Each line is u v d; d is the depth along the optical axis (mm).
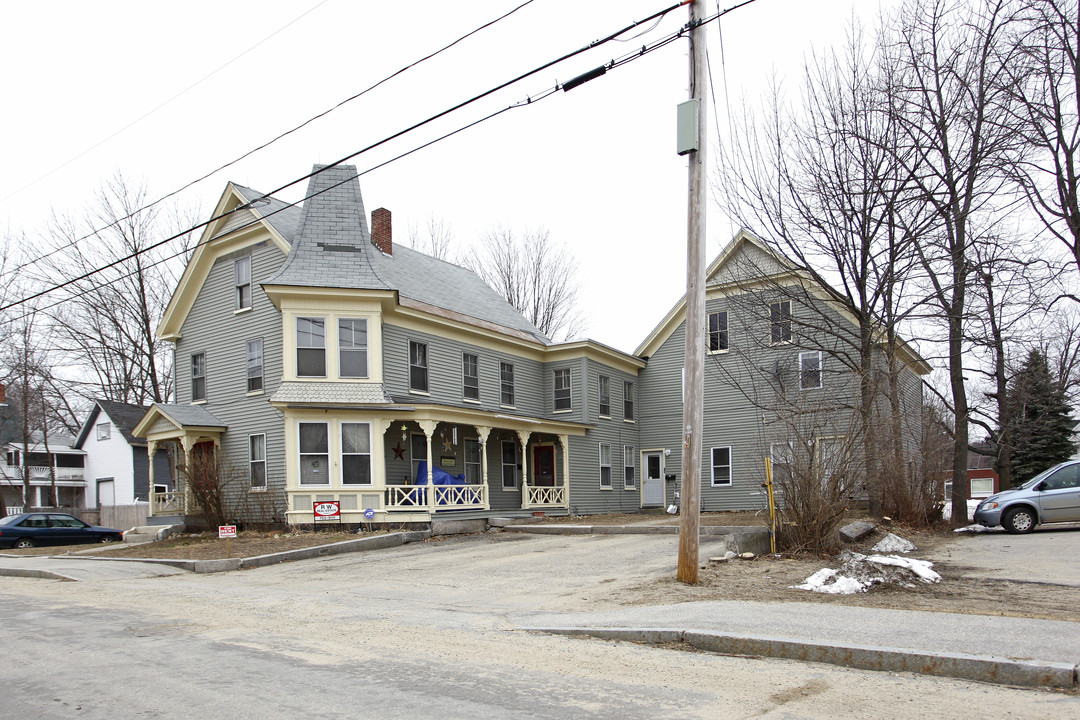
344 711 5359
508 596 11031
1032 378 24172
